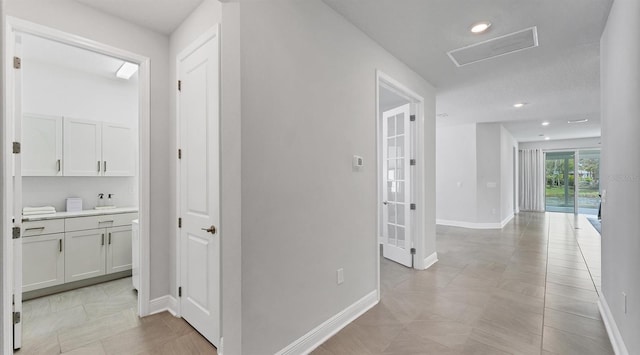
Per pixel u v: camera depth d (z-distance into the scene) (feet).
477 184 22.61
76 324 7.91
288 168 6.24
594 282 10.79
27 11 6.48
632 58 5.70
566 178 33.12
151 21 8.07
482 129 22.67
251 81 5.52
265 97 5.78
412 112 12.61
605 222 8.23
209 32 6.98
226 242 5.63
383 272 12.05
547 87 13.56
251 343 5.51
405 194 13.00
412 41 9.14
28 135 10.50
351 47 8.10
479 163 22.65
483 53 10.00
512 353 6.53
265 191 5.76
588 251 15.35
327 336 7.18
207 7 7.09
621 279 6.46
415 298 9.45
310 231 6.77
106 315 8.41
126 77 12.99
